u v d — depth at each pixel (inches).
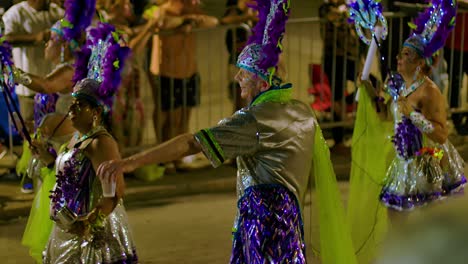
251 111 149.3
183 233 258.4
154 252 240.4
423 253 71.9
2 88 201.5
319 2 572.1
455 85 353.1
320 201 163.8
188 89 325.4
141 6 318.7
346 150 342.6
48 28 296.2
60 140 211.2
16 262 234.2
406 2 346.0
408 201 208.2
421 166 208.1
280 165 150.2
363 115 222.7
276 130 149.1
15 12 292.8
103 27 177.2
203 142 144.4
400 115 212.2
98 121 166.1
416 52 206.8
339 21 333.1
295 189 153.3
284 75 156.9
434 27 206.7
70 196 160.9
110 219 165.2
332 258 165.0
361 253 219.1
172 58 315.6
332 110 340.8
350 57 339.0
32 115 303.4
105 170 139.4
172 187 299.6
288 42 437.7
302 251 156.7
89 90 165.0
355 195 223.6
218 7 544.4
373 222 219.1
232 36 335.3
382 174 219.9
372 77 324.5
